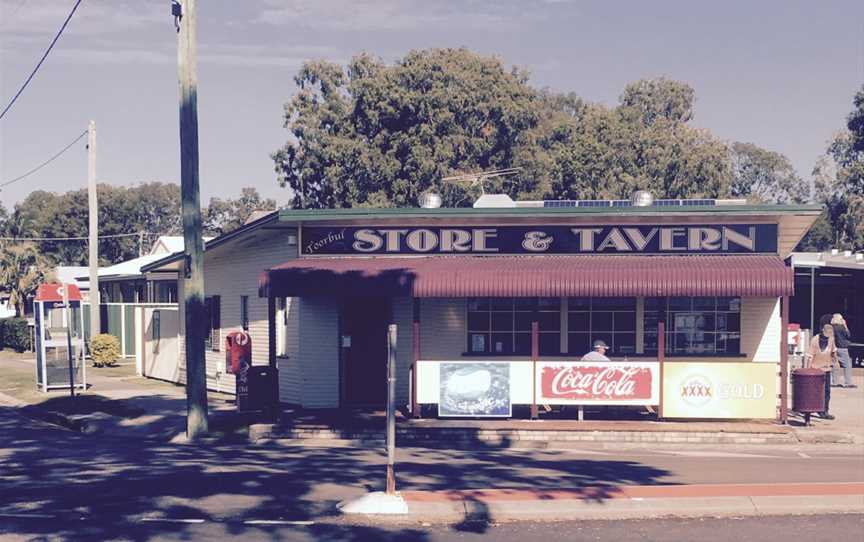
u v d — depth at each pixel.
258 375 19.34
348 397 20.91
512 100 54.44
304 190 55.50
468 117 53.09
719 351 19.91
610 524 10.34
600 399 18.00
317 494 11.89
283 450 16.64
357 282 18.67
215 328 25.28
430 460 15.16
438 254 19.83
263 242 22.38
